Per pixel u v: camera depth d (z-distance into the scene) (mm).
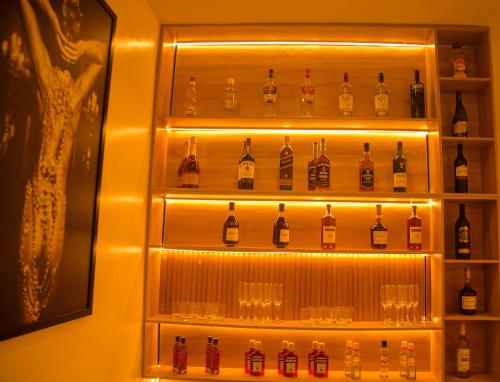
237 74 2736
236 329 2510
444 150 2617
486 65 2543
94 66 1587
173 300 2510
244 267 2516
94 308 1689
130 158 2102
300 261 2500
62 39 1348
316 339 2479
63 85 1360
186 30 2604
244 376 2307
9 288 1096
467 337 2471
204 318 2400
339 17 2439
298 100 2686
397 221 2572
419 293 2475
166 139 2686
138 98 2203
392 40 2672
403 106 2662
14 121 1106
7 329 1089
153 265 2432
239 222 2600
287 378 2279
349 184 2605
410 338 2482
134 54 2127
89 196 1575
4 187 1069
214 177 2648
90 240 1588
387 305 2326
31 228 1194
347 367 2309
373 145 2639
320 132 2660
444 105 2664
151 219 2395
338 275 2482
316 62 2717
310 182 2502
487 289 2465
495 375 2336
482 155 2598
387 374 2312
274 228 2498
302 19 2469
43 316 1265
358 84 2686
